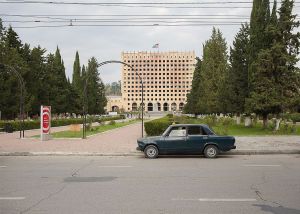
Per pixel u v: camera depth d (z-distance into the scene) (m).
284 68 33.00
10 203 8.24
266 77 33.53
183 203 8.20
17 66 53.19
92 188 9.93
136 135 33.44
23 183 10.69
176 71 172.12
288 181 10.96
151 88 172.25
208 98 56.97
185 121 39.69
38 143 24.98
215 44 59.66
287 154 19.39
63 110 74.19
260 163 15.51
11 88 52.62
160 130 29.25
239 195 9.02
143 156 18.83
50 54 69.50
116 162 16.09
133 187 10.05
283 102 32.88
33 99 54.62
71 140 27.58
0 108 51.91
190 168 13.97
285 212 7.48
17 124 40.44
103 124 55.47
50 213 7.41
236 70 41.97
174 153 18.03
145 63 172.12
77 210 7.62
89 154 19.33
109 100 174.25
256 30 36.91
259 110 34.81
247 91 41.09
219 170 13.37
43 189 9.80
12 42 59.81
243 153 19.45
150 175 12.19
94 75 93.56
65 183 10.69
